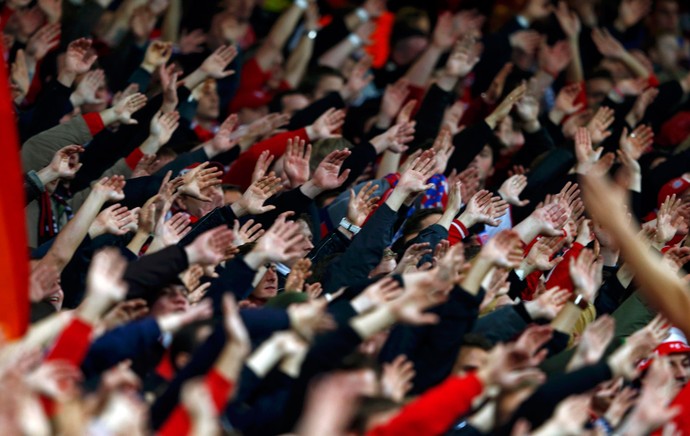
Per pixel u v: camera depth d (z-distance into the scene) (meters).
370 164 31.94
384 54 39.75
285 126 32.72
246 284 22.23
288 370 19.09
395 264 25.59
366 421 17.48
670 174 33.62
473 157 32.22
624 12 41.97
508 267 23.28
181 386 17.98
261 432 18.92
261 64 37.03
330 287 24.27
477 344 21.08
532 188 32.03
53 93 29.27
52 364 16.30
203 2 37.19
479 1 42.97
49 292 21.44
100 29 34.09
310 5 38.88
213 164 29.52
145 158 28.23
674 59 43.31
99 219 24.38
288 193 27.23
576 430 17.62
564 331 22.17
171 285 21.00
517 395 19.56
